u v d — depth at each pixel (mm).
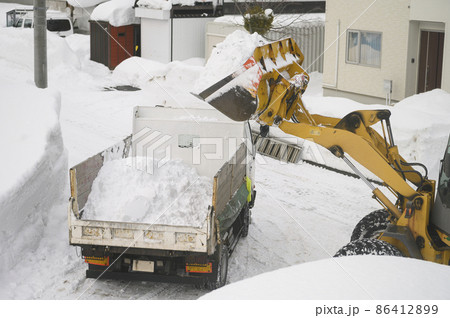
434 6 18219
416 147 13867
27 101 12656
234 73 8578
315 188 14078
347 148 8648
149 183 8969
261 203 13086
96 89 24250
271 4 26203
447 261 8227
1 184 9609
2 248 9109
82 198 8781
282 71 9352
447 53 17984
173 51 27812
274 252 10633
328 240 11219
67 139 16984
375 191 8773
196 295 8945
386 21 19828
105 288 9008
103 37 28766
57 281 9109
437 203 8164
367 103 21062
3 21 33375
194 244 8242
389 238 8492
